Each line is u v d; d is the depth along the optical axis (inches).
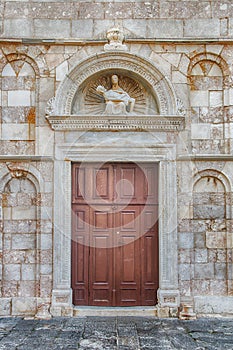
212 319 277.1
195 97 298.8
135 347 222.4
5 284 286.2
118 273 293.7
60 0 299.1
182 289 284.2
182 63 297.1
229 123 294.0
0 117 294.0
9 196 290.2
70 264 287.0
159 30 297.6
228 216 289.0
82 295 292.0
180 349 219.5
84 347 222.4
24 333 246.1
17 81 296.7
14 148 292.8
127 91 301.4
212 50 297.3
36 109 292.4
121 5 299.6
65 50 295.4
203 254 289.4
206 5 300.2
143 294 292.2
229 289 285.4
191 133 296.7
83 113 295.4
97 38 295.7
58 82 293.4
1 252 286.7
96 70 291.6
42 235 285.0
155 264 293.1
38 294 283.9
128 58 290.0
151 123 284.5
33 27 297.0
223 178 291.3
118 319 275.7
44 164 286.2
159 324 264.5
